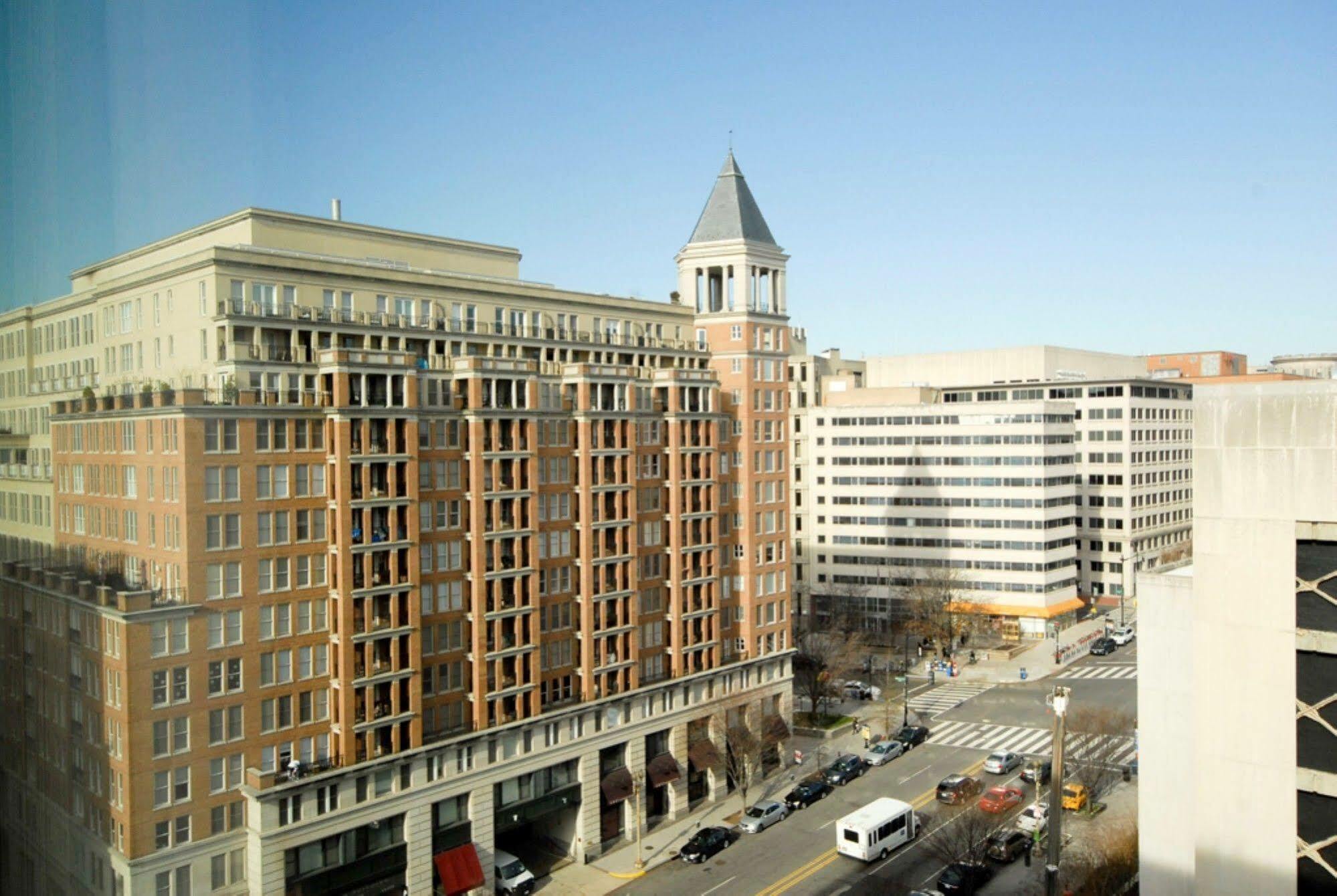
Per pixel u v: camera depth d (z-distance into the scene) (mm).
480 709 73688
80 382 30484
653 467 89250
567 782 79312
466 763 72188
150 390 54250
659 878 73688
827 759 96875
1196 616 33094
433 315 77188
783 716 99375
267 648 62656
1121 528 168250
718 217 99625
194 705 58406
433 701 72125
